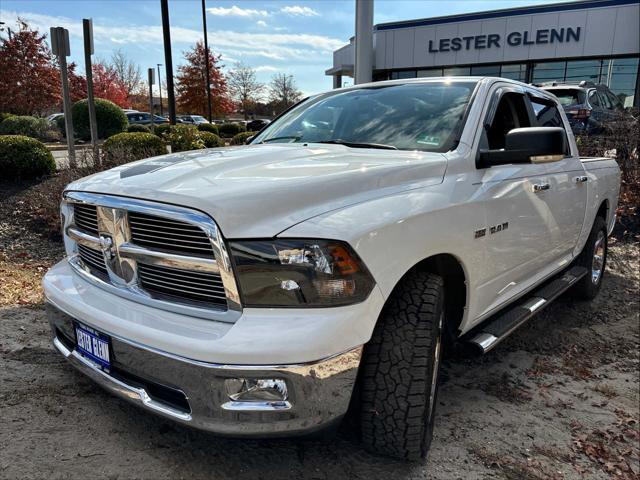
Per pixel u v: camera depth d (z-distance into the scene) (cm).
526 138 284
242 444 259
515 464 270
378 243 216
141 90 5775
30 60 2734
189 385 203
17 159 790
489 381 359
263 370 194
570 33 2112
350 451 260
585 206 446
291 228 202
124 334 218
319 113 373
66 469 232
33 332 372
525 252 342
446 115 320
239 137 1165
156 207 214
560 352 417
